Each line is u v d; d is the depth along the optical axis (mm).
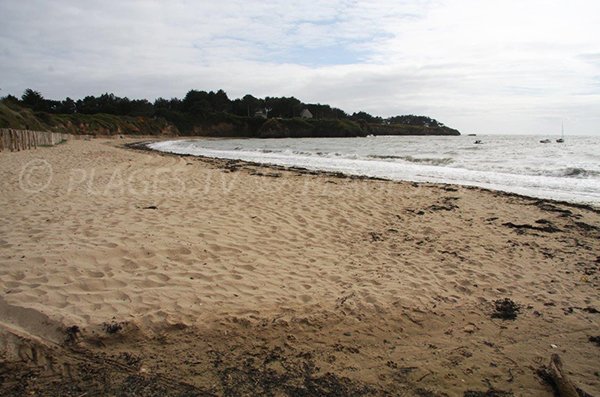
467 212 8945
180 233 6070
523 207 9500
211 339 3439
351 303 4227
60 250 4980
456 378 3123
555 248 6473
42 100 87188
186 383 2881
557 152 30672
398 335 3734
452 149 38031
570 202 10656
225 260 5203
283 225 7137
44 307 3572
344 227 7359
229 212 7816
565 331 3893
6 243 5250
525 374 3201
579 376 3195
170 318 3627
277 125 110188
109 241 5426
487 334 3812
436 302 4406
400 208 9203
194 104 122562
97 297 3918
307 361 3242
